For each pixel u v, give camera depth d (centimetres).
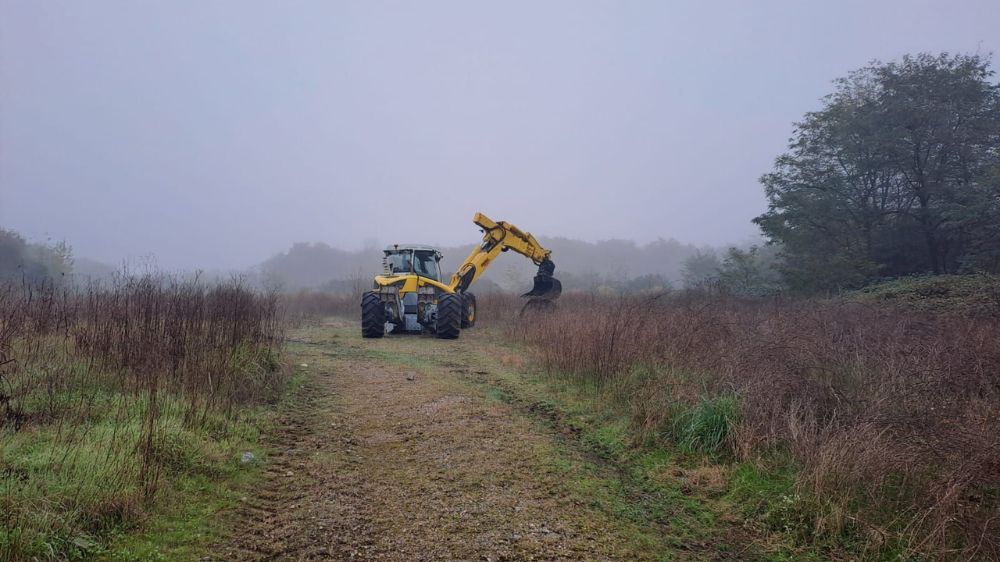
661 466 471
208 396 537
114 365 577
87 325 681
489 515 376
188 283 839
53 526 301
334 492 404
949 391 500
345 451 488
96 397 513
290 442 507
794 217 1886
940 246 1739
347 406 631
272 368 725
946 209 1611
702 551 349
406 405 638
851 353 625
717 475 443
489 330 1384
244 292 908
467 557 321
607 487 435
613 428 557
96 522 318
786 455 445
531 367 859
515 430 558
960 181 1716
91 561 291
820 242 1867
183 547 317
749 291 1883
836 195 1850
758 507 394
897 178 1820
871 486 373
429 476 438
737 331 793
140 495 346
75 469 354
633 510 399
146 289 769
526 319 1259
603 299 1416
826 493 379
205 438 462
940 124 1681
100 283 830
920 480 374
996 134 1645
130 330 634
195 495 377
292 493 400
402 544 333
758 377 538
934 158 1752
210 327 688
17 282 836
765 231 1978
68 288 806
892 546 339
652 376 654
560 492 419
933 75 1677
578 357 760
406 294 1296
